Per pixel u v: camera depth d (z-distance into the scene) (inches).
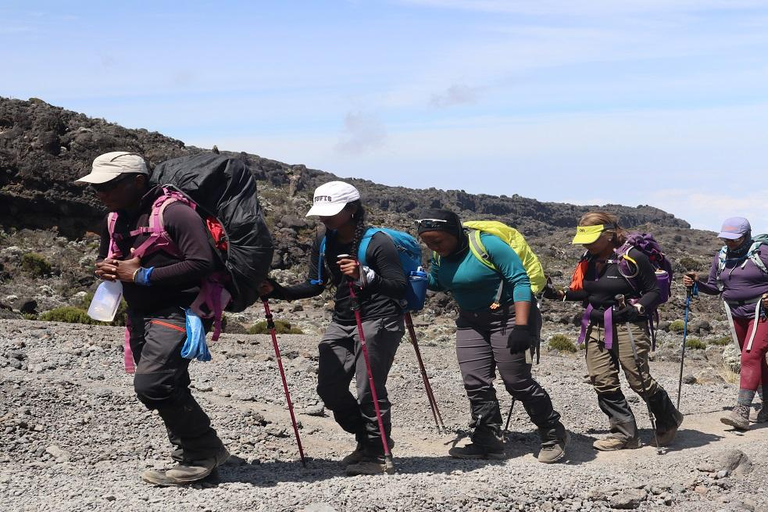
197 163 220.8
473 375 275.0
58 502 208.5
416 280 248.8
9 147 1850.4
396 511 217.8
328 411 364.8
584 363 677.3
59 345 495.8
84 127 2127.2
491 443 277.3
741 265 343.0
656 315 300.8
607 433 341.7
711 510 248.4
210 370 442.0
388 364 249.6
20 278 1417.3
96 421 298.2
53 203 1797.5
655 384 298.5
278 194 2942.9
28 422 285.9
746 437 326.0
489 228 267.6
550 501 239.9
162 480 226.2
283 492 223.1
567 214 7810.0
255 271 217.0
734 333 351.3
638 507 245.4
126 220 222.5
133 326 222.7
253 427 314.3
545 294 302.2
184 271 209.3
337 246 248.8
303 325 1284.4
